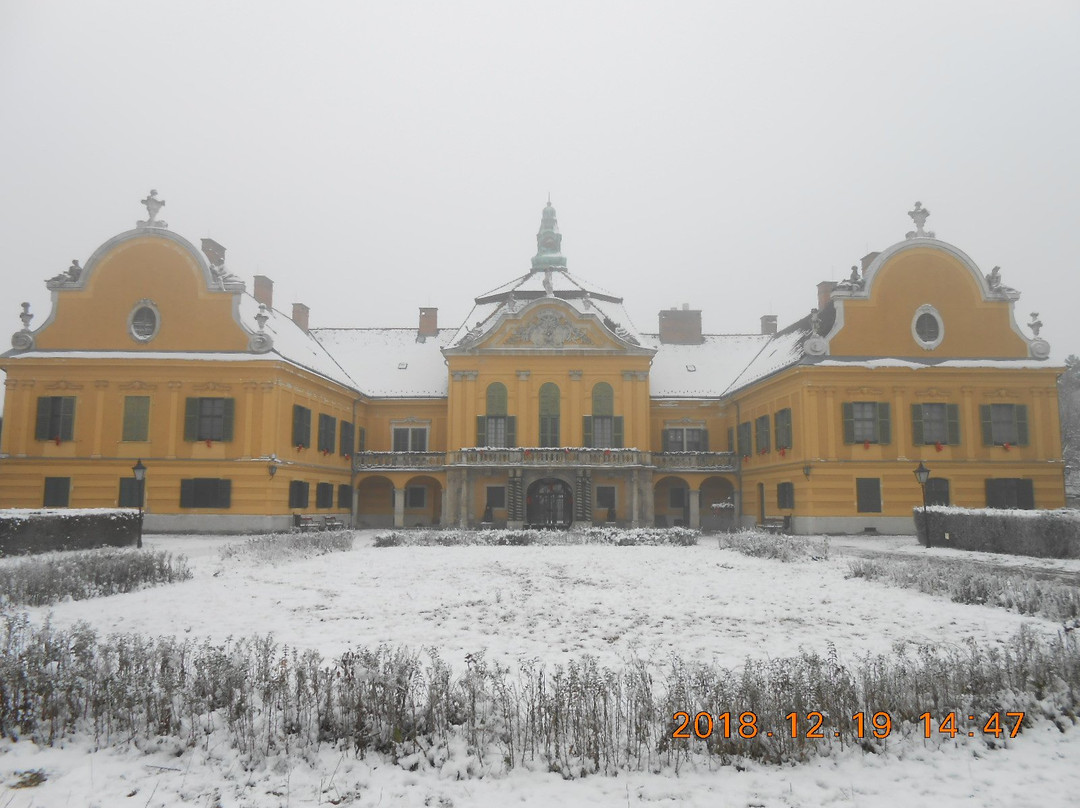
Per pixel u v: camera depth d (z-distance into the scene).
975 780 7.14
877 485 39.41
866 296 41.00
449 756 7.50
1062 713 8.59
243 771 7.32
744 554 26.55
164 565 20.09
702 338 57.31
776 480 43.38
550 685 8.55
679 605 15.71
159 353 40.28
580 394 48.31
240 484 39.19
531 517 47.66
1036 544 25.16
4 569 17.28
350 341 56.56
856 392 40.03
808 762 7.51
